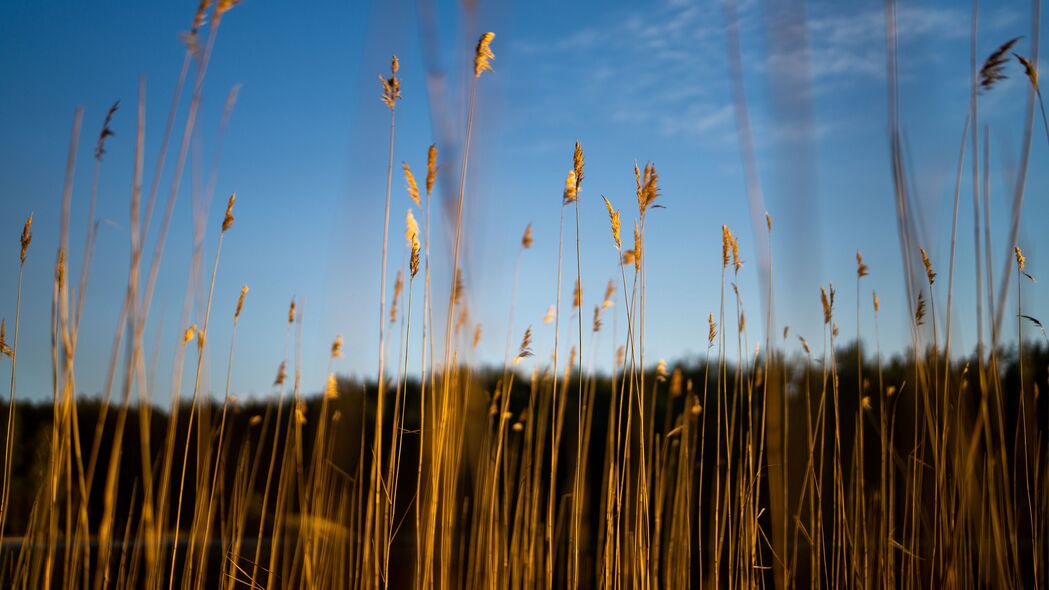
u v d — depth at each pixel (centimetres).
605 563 285
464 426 270
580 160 271
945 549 268
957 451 253
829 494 345
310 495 278
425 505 262
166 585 294
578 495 290
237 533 286
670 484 376
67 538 228
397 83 239
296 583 316
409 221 263
